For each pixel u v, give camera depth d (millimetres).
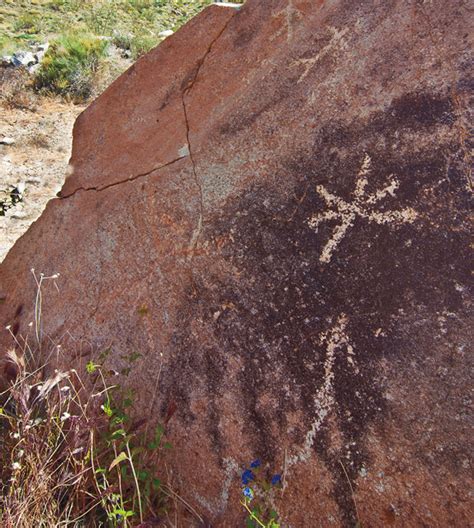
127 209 2307
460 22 1732
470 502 1526
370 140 1817
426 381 1621
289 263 1902
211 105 2145
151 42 9211
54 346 2436
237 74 2100
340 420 1736
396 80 1802
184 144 2188
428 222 1690
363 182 1810
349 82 1882
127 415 2094
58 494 1863
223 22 2121
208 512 1927
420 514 1588
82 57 8180
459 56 1719
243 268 1991
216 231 2066
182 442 2016
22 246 2645
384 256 1741
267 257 1948
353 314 1759
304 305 1852
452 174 1677
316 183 1894
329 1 1949
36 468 1788
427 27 1778
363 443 1689
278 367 1870
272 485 1781
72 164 2490
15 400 2209
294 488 1785
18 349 2549
